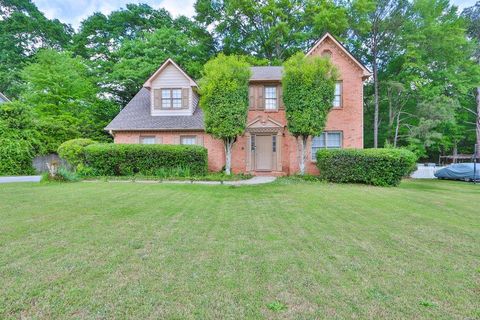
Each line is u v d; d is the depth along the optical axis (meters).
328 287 3.06
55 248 4.11
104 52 28.53
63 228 5.12
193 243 4.45
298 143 16.09
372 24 26.30
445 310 2.63
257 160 16.45
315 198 8.80
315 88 13.25
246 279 3.22
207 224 5.61
